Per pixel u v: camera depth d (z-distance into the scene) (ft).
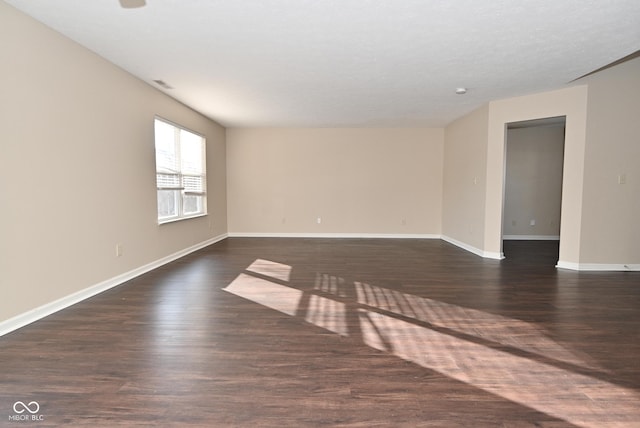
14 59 8.21
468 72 12.80
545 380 6.25
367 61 11.67
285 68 12.36
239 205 24.90
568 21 8.82
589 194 14.62
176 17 8.67
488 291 11.75
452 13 8.43
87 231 10.77
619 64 14.08
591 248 14.84
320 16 8.60
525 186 23.73
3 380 6.09
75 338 7.85
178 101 17.01
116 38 9.91
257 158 24.71
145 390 5.83
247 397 5.67
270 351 7.31
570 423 5.08
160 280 12.96
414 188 24.68
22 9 8.27
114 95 11.98
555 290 11.88
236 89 14.96
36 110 8.84
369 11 8.35
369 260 16.89
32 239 8.77
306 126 23.95
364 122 22.52
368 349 7.44
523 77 13.41
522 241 23.27
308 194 24.88
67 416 5.14
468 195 19.88
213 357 7.02
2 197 7.95
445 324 8.84
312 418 5.15
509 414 5.28
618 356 7.16
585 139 14.44
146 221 14.20
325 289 11.93
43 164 9.07
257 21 8.87
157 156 15.65
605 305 10.33
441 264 16.03
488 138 17.39
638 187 14.52
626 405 5.53
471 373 6.47
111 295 11.07
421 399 5.65
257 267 15.24
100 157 11.32
